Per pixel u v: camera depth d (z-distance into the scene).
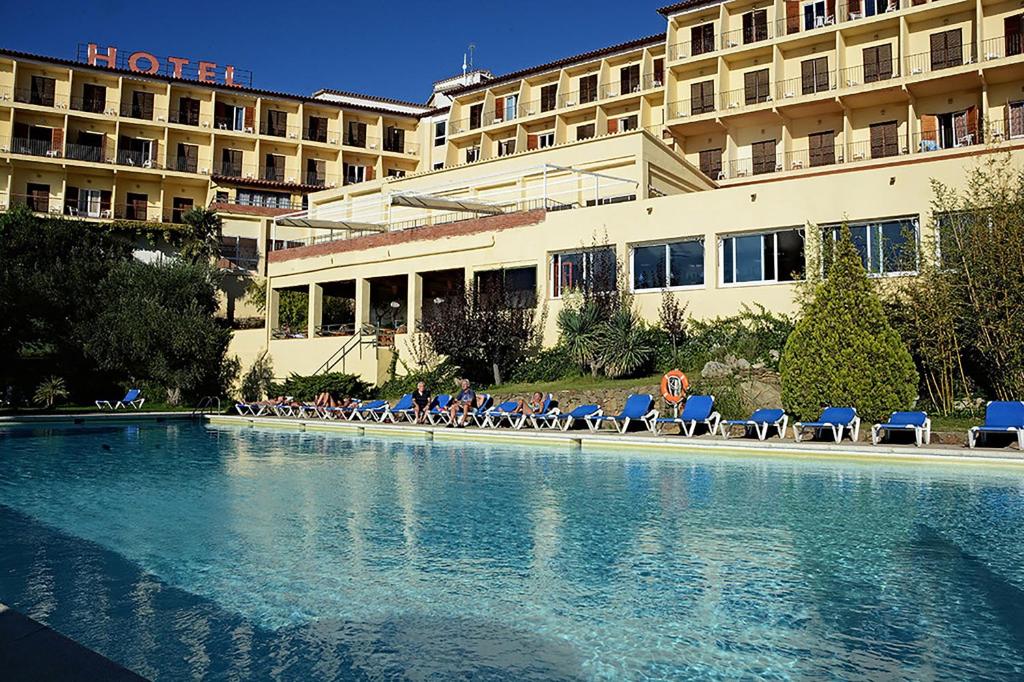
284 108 52.44
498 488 10.24
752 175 35.47
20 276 28.97
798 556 6.46
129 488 10.43
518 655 4.34
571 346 20.84
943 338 14.91
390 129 55.53
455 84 62.34
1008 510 8.36
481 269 25.41
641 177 25.98
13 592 5.52
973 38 31.27
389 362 26.56
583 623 4.87
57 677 3.30
